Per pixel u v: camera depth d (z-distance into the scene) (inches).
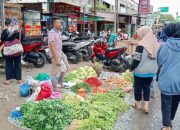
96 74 426.6
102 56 509.0
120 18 1678.2
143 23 1713.8
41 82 327.0
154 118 261.0
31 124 226.1
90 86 350.0
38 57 502.0
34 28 663.1
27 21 645.3
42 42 524.4
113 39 752.3
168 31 216.5
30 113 231.9
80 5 980.6
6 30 357.7
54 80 325.1
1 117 249.9
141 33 259.0
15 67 369.4
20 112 249.0
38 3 719.1
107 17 1509.6
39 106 232.4
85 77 404.5
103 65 511.8
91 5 1343.5
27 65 523.5
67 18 926.4
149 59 258.5
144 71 261.3
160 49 219.1
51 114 223.3
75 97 269.4
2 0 514.0
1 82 382.6
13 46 358.6
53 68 323.6
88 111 247.8
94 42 589.3
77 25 1060.5
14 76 372.2
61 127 219.0
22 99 305.6
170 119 215.9
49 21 823.1
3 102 293.9
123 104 285.1
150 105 301.0
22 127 227.5
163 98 215.3
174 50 211.6
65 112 232.4
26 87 319.6
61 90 340.8
